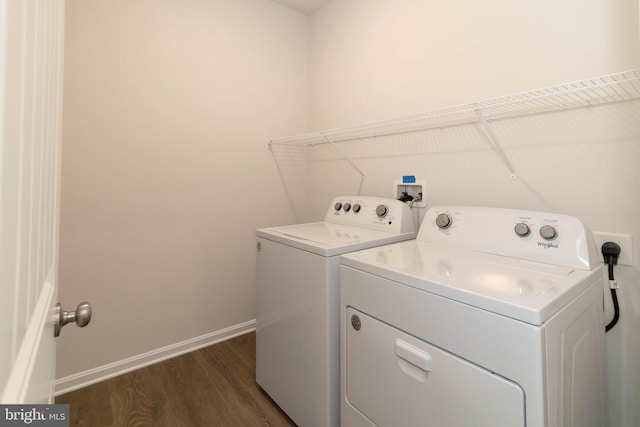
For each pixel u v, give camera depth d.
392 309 1.00
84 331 1.77
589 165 1.17
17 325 0.33
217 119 2.20
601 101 1.14
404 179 1.81
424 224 1.50
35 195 0.43
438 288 0.87
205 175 2.16
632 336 1.09
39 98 0.45
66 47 1.65
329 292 1.27
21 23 0.33
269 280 1.64
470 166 1.54
